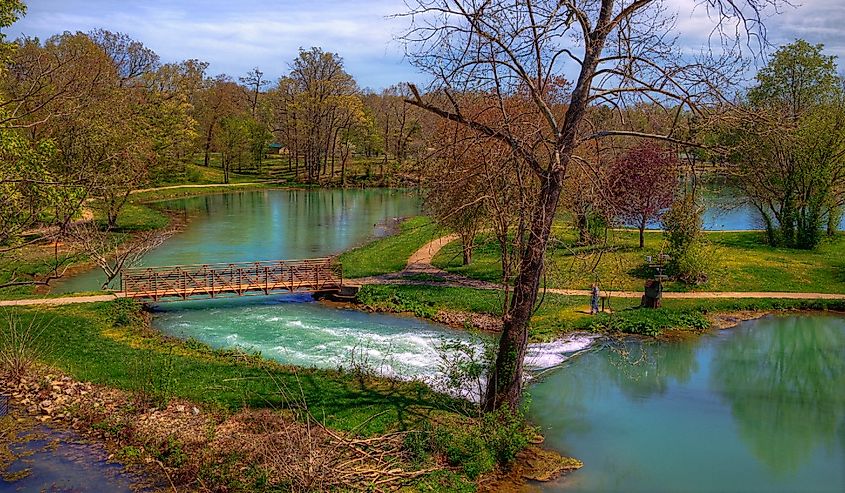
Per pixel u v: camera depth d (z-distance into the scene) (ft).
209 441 44.47
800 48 123.54
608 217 44.04
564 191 48.93
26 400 51.96
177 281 96.89
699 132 39.70
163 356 63.62
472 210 72.08
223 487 39.19
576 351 72.28
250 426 47.09
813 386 62.49
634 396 59.41
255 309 90.74
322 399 52.42
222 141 278.87
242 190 274.16
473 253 124.98
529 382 60.39
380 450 43.47
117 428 46.96
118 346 67.31
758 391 61.11
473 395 54.24
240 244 144.56
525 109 52.47
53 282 101.60
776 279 101.65
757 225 177.47
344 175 299.17
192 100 291.17
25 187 46.01
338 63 296.10
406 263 118.32
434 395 54.03
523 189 42.80
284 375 58.90
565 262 99.19
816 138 116.37
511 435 45.34
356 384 56.80
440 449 44.32
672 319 82.12
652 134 41.45
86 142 90.12
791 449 48.88
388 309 90.17
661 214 109.50
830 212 132.16
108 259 118.93
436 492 39.60
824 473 45.09
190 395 52.95
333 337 76.69
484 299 90.58
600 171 43.42
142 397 51.62
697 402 58.23
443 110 42.73
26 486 39.65
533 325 78.02
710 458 47.14
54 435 46.47
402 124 292.61
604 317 81.61
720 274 102.78
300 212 208.33
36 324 73.67
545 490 41.75
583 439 49.96
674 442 49.75
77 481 40.32
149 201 224.33
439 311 87.61
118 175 88.89
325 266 106.93
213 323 82.94
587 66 40.88
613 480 43.42
